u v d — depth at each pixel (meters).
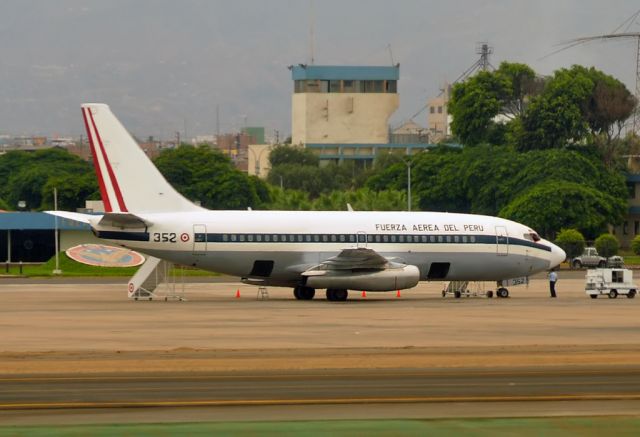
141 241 161.75
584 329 123.38
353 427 65.69
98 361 94.31
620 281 181.00
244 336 114.50
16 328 122.06
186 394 77.44
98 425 66.12
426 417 68.94
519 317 139.00
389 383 82.56
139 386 80.88
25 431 64.12
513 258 179.50
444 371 88.94
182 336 114.25
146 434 63.53
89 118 163.00
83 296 174.50
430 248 174.50
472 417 69.06
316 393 77.94
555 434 63.94
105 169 163.25
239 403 73.88
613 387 80.81
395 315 141.38
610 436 63.59
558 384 82.19
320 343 108.25
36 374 86.94
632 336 115.81
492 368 90.69
